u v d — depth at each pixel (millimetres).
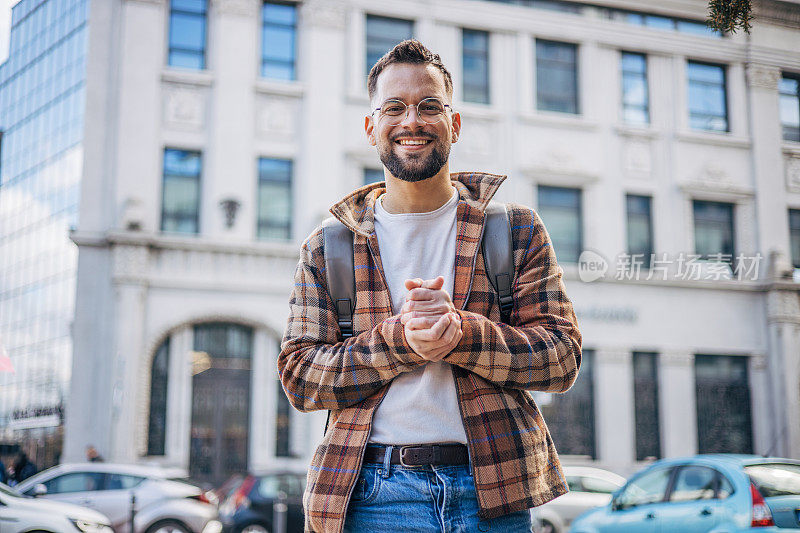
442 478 1783
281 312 19938
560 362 1846
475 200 2027
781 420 21266
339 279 1992
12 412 19750
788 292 21203
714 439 21734
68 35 21125
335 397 1842
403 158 1936
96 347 18875
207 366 19625
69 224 19797
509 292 1958
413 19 21766
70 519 9172
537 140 21891
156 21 20266
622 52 22875
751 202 19766
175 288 19453
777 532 7008
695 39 22438
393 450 1813
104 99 19859
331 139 20750
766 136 19672
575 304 21359
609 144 22328
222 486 19125
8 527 8938
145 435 18812
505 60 22078
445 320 1673
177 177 20031
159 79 20125
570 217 21984
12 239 21703
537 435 1894
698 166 21938
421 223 1995
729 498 7387
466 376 1841
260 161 20516
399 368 1779
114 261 19047
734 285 21672
